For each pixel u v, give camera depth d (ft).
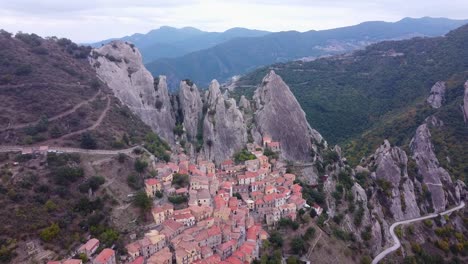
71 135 508.12
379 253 547.49
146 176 495.82
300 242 470.39
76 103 576.61
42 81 591.78
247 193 558.97
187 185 526.16
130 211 438.40
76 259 347.97
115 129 558.15
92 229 389.60
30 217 369.91
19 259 337.31
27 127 496.23
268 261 432.25
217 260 406.00
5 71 581.94
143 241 395.96
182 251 395.34
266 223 508.53
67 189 418.51
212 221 456.86
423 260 554.87
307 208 541.75
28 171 422.82
